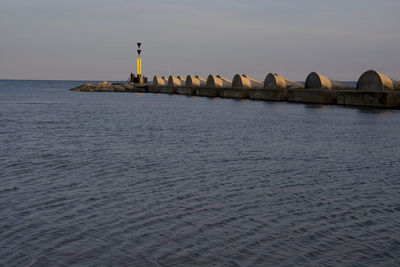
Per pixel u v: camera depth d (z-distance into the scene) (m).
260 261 6.98
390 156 16.72
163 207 9.64
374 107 46.00
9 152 16.92
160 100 69.12
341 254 7.26
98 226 8.42
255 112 42.00
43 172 13.23
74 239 7.77
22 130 24.95
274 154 16.97
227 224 8.59
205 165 14.53
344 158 16.19
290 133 24.52
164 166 14.30
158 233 8.09
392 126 28.31
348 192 11.12
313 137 22.70
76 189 11.14
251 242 7.71
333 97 53.97
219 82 87.81
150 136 22.56
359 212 9.43
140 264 6.84
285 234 8.09
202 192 10.95
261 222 8.73
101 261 6.93
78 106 51.25
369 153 17.42
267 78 69.38
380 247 7.55
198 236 7.96
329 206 9.86
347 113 39.47
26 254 7.14
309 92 56.94
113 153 16.88
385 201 10.30
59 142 19.95
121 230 8.22
